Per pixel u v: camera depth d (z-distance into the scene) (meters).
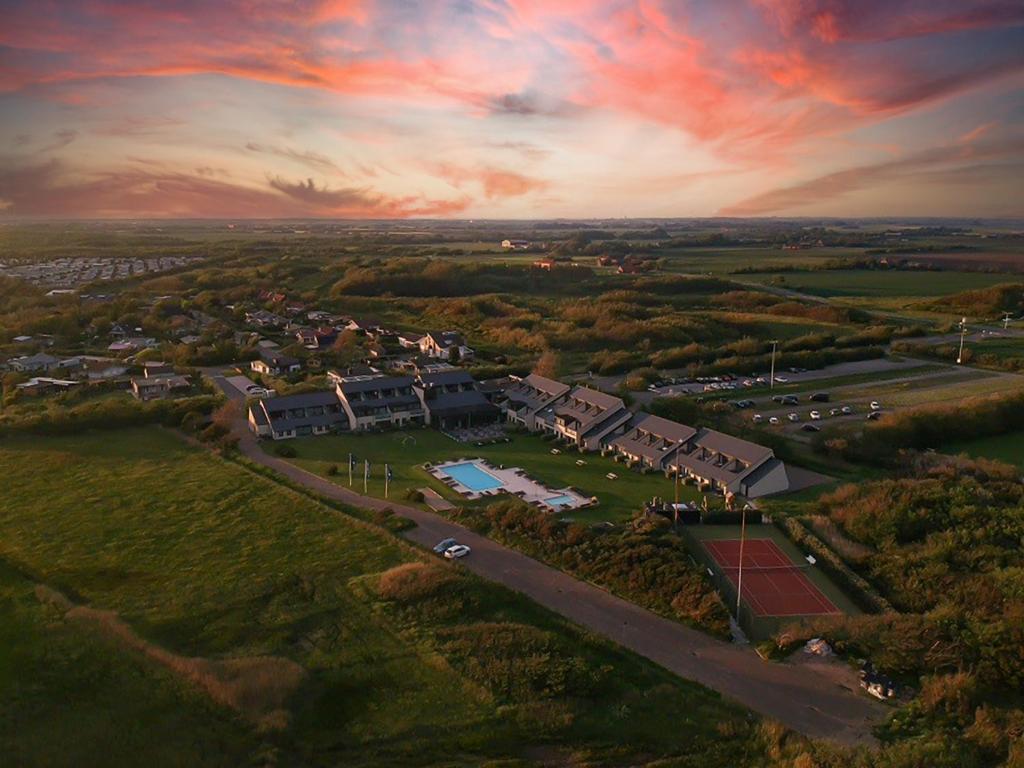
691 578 51.78
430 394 98.12
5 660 42.50
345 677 41.91
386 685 41.22
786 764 34.34
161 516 65.19
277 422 90.69
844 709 39.78
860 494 66.31
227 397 107.25
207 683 40.44
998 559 53.38
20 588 52.00
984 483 70.75
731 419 94.62
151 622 47.94
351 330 156.25
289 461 81.25
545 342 151.12
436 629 46.84
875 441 82.94
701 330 161.38
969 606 48.19
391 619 48.25
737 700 40.41
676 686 41.50
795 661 44.34
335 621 48.16
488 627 46.66
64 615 47.94
